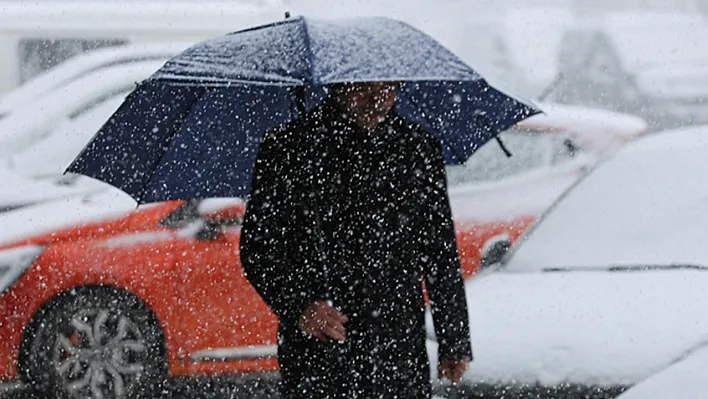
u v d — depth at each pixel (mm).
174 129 12078
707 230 16859
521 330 14523
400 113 12328
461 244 20422
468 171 21125
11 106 21859
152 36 32156
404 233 11562
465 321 11758
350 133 11523
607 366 14008
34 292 18922
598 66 42219
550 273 15867
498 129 12352
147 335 19078
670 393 10219
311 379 11523
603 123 22016
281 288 11477
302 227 11516
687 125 42156
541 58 41469
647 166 17844
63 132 21109
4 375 18969
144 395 19078
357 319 11500
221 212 19250
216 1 32875
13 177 20172
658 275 15508
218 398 19125
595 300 14844
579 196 17672
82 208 19422
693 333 14195
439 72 11000
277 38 11234
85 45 32438
